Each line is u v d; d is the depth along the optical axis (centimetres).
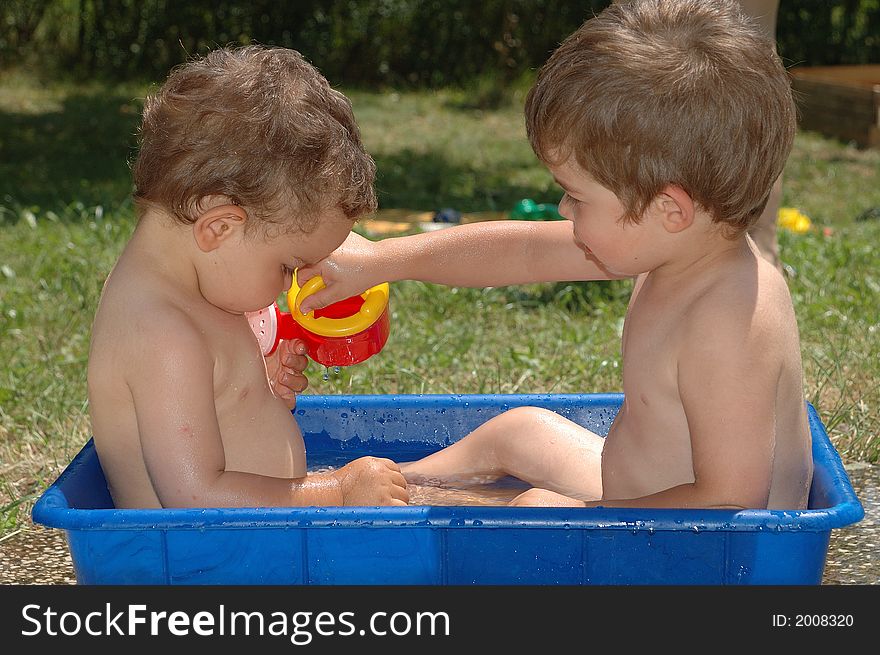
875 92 935
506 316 420
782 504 200
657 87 178
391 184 770
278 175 191
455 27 1267
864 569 232
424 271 238
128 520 174
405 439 267
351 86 1274
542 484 238
